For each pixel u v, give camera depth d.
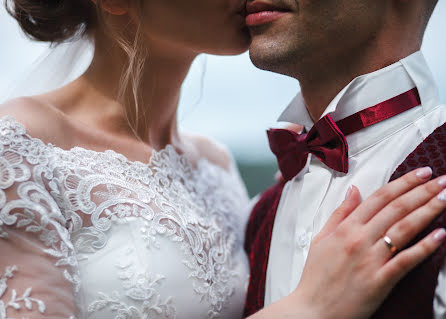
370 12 1.19
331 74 1.27
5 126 1.20
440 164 1.11
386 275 1.01
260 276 1.46
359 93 1.26
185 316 1.29
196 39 1.41
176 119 1.73
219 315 1.40
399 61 1.25
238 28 1.42
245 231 1.73
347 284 1.04
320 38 1.19
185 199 1.50
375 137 1.25
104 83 1.47
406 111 1.25
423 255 0.99
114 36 1.42
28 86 1.51
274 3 1.21
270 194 1.70
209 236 1.47
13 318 1.02
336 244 1.08
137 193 1.33
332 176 1.29
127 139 1.46
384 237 1.03
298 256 1.27
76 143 1.34
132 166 1.39
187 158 1.71
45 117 1.31
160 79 1.51
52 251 1.10
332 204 1.25
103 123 1.44
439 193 1.02
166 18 1.38
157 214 1.32
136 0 1.38
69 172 1.25
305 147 1.35
